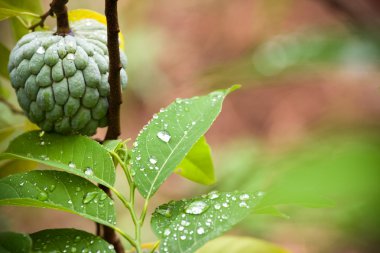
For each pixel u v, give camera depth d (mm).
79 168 726
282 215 689
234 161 1207
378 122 693
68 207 697
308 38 743
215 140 2393
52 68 744
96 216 695
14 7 812
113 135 771
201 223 668
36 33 762
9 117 868
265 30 1918
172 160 716
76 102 749
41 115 752
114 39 722
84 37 767
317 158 427
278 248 832
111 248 680
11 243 651
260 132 2361
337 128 695
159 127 735
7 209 1118
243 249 829
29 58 747
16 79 753
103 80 756
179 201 690
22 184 706
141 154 720
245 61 800
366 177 366
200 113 744
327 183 374
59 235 684
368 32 724
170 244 665
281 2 1768
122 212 1683
